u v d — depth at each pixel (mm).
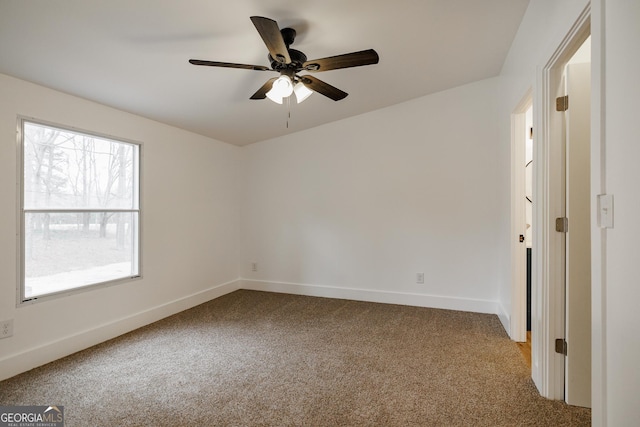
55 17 1787
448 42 2676
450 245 3779
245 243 4855
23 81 2375
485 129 3615
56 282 2637
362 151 4168
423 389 2098
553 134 1949
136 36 2041
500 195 3412
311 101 3557
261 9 1978
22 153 2373
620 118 1067
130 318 3166
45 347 2490
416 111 3902
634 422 1001
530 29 2221
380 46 2633
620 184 1072
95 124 2873
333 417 1819
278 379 2236
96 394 2062
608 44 1137
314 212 4438
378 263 4109
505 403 1938
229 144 4656
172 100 3010
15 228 2330
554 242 1956
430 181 3854
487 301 3633
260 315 3615
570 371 1903
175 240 3725
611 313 1130
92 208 2906
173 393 2070
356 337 2969
